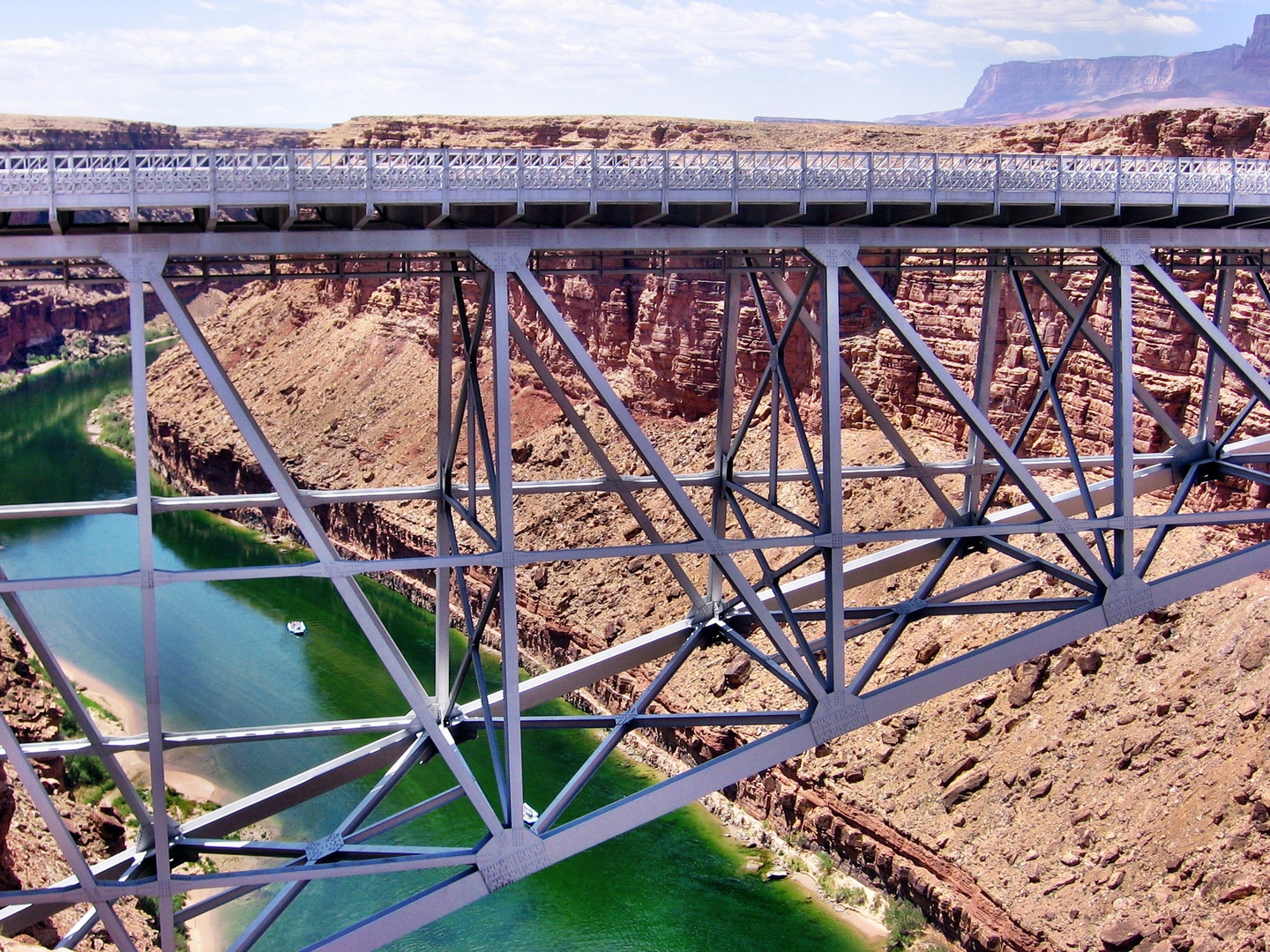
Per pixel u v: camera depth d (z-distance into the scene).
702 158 20.16
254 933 18.98
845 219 21.95
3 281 18.20
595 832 19.84
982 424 21.86
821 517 21.33
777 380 23.70
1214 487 36.91
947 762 35.38
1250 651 32.09
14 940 24.27
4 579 17.91
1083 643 35.62
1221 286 26.75
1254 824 28.59
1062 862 31.05
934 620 40.12
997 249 23.77
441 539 23.03
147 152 17.61
